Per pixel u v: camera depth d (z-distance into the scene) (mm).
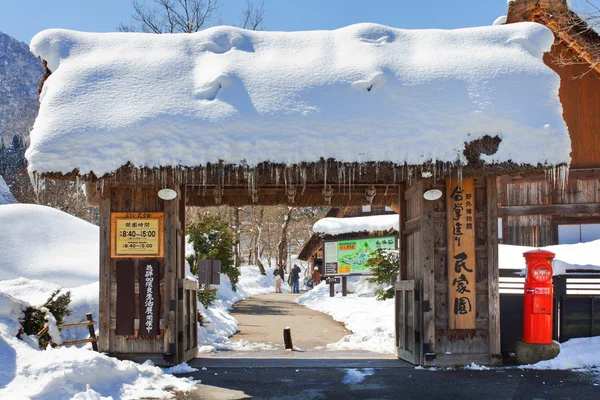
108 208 9016
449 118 8703
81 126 8453
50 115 8562
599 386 7570
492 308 9039
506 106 8789
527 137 8641
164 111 8664
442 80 9023
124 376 7449
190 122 8602
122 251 8969
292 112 8734
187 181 8805
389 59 9336
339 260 24062
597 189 17234
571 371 8516
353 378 8227
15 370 6500
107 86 8898
